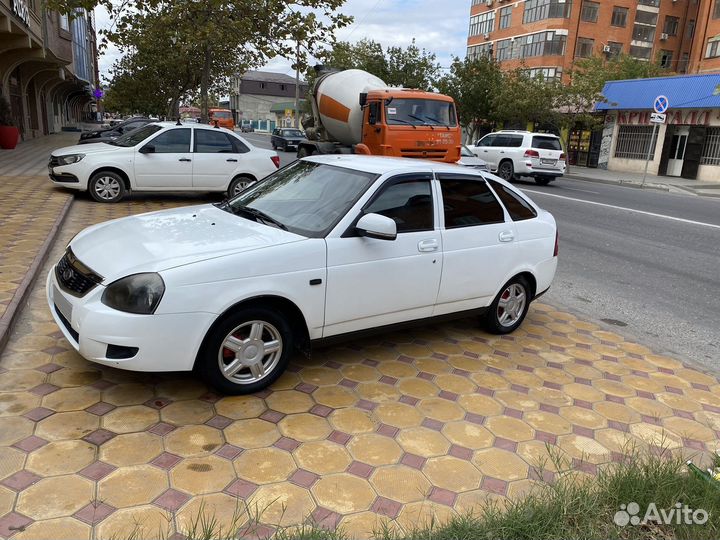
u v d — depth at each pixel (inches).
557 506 109.2
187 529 102.4
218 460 123.6
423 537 101.0
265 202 184.4
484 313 204.5
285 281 147.9
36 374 153.6
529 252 208.4
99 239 160.2
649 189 920.9
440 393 163.6
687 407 168.4
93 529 100.8
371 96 545.3
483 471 128.2
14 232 292.7
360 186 171.6
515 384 173.8
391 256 169.0
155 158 427.5
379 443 135.6
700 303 279.9
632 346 215.5
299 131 1423.5
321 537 98.4
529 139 807.1
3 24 699.4
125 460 120.8
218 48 589.6
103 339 132.6
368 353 188.2
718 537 105.9
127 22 567.8
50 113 1584.6
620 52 1772.9
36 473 114.3
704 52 1557.6
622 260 362.9
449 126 552.1
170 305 133.0
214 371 143.9
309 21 549.6
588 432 149.6
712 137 1079.6
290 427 139.0
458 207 189.8
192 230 160.7
